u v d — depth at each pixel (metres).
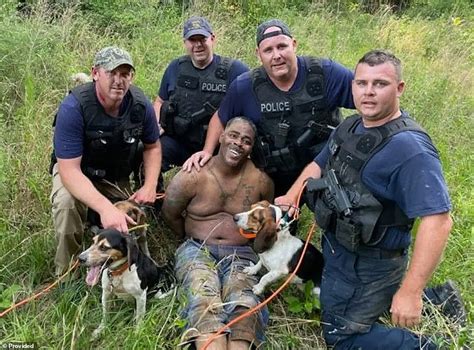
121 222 3.54
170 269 4.00
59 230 3.72
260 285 3.63
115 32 8.03
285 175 4.28
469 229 4.45
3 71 6.07
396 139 2.96
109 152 3.87
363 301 3.28
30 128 4.90
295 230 4.20
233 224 3.96
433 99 6.97
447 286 3.54
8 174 4.40
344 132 3.22
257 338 3.36
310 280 3.79
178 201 3.96
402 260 3.24
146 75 6.56
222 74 4.84
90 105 3.63
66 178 3.66
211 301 3.36
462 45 10.31
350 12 11.72
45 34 6.63
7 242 3.94
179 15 9.34
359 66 3.03
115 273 3.33
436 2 14.30
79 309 3.25
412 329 3.28
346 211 3.10
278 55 3.90
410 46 9.91
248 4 10.27
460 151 6.02
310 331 3.68
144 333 3.24
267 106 4.07
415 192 2.87
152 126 4.05
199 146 4.98
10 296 3.53
